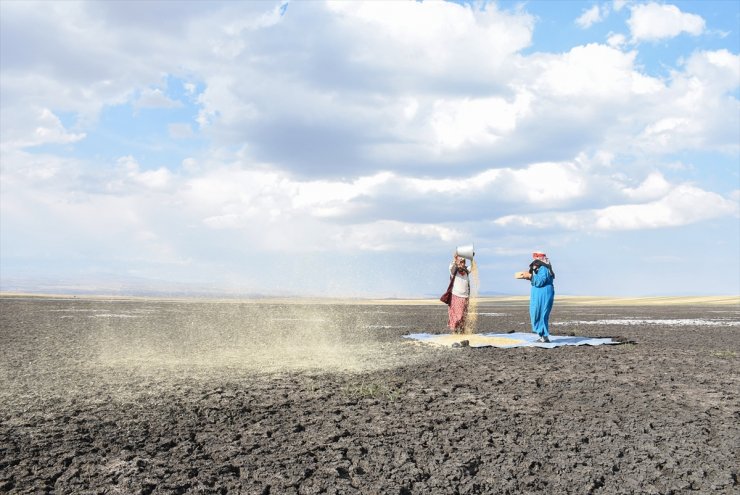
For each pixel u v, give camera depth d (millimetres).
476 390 9273
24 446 6215
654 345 15891
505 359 12969
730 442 6418
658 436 6633
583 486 5164
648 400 8516
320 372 11094
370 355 13727
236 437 6578
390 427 6996
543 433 6734
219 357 13320
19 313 30141
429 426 7027
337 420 7336
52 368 11586
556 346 15508
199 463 5672
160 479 5234
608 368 11539
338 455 5910
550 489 5109
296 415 7605
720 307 51312
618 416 7555
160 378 10406
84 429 6914
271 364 12164
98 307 37656
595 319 29797
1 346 15375
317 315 31328
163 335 18703
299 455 5922
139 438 6535
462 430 6863
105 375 10742
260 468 5539
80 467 5559
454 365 12000
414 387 9508
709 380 10148
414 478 5297
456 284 18438
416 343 16375
